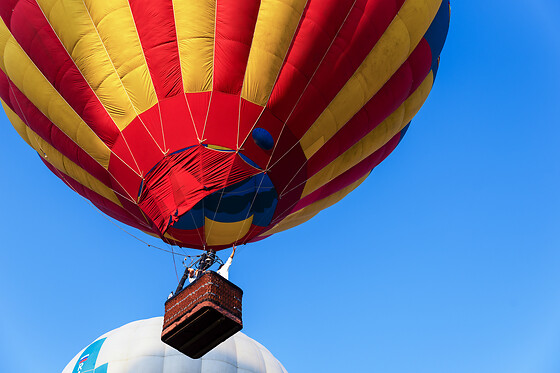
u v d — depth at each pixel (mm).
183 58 15219
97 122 15883
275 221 17609
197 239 17562
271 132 15625
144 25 15211
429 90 18984
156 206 15484
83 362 25609
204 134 15336
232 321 14367
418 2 16672
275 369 26953
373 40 16094
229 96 15328
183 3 15195
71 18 15406
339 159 17484
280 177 16203
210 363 25203
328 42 15547
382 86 16781
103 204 18516
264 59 15297
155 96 15367
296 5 15281
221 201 16469
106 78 15531
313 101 15812
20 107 17375
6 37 16578
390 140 19391
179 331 14453
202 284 14305
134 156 15773
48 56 15844
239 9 15180
